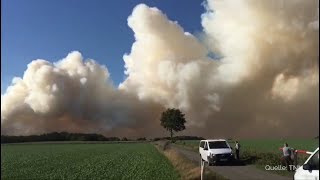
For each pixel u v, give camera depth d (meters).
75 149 90.94
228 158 33.03
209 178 21.66
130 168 34.53
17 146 133.50
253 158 37.00
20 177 31.39
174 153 42.28
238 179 22.98
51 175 31.94
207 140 36.16
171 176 25.95
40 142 184.62
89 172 32.91
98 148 93.94
